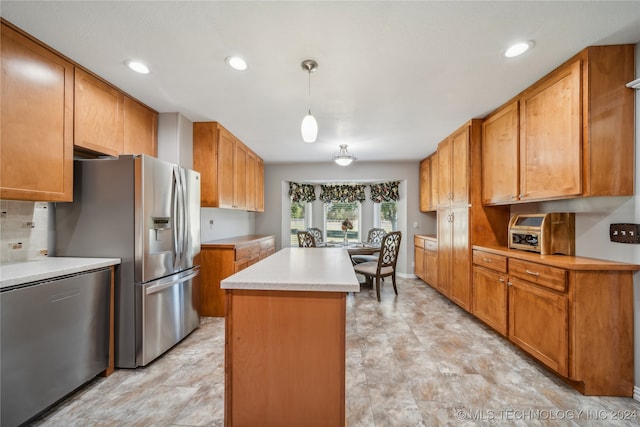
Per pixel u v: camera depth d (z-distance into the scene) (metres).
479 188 3.01
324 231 6.07
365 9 1.42
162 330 2.26
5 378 1.36
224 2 1.38
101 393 1.79
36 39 1.67
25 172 1.64
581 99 1.81
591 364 1.76
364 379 1.96
